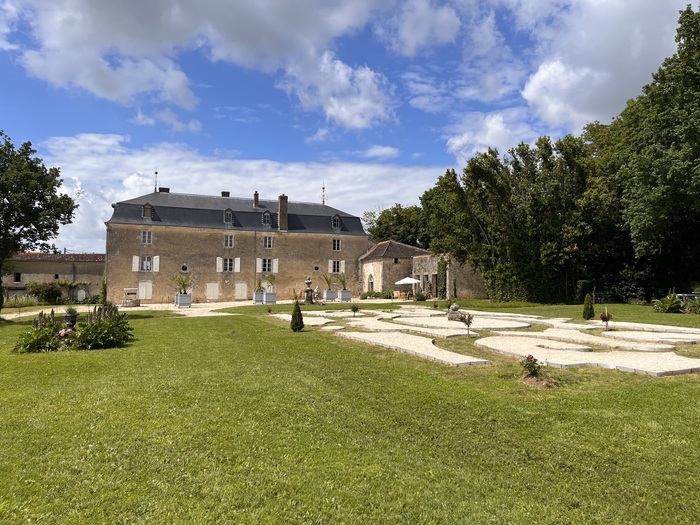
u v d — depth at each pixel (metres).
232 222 40.47
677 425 5.50
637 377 7.69
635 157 24.61
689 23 23.30
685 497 4.00
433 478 4.26
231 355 10.12
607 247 28.39
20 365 8.77
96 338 11.17
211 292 39.12
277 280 41.41
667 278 28.39
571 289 29.14
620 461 4.65
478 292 34.75
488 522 3.54
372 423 5.66
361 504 3.70
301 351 10.52
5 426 5.22
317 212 44.75
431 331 13.17
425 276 37.84
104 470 4.11
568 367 8.34
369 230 66.19
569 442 5.09
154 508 3.50
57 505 3.53
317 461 4.43
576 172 28.81
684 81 23.41
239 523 3.34
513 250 28.95
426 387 7.11
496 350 9.98
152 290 37.31
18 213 20.12
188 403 6.10
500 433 5.36
